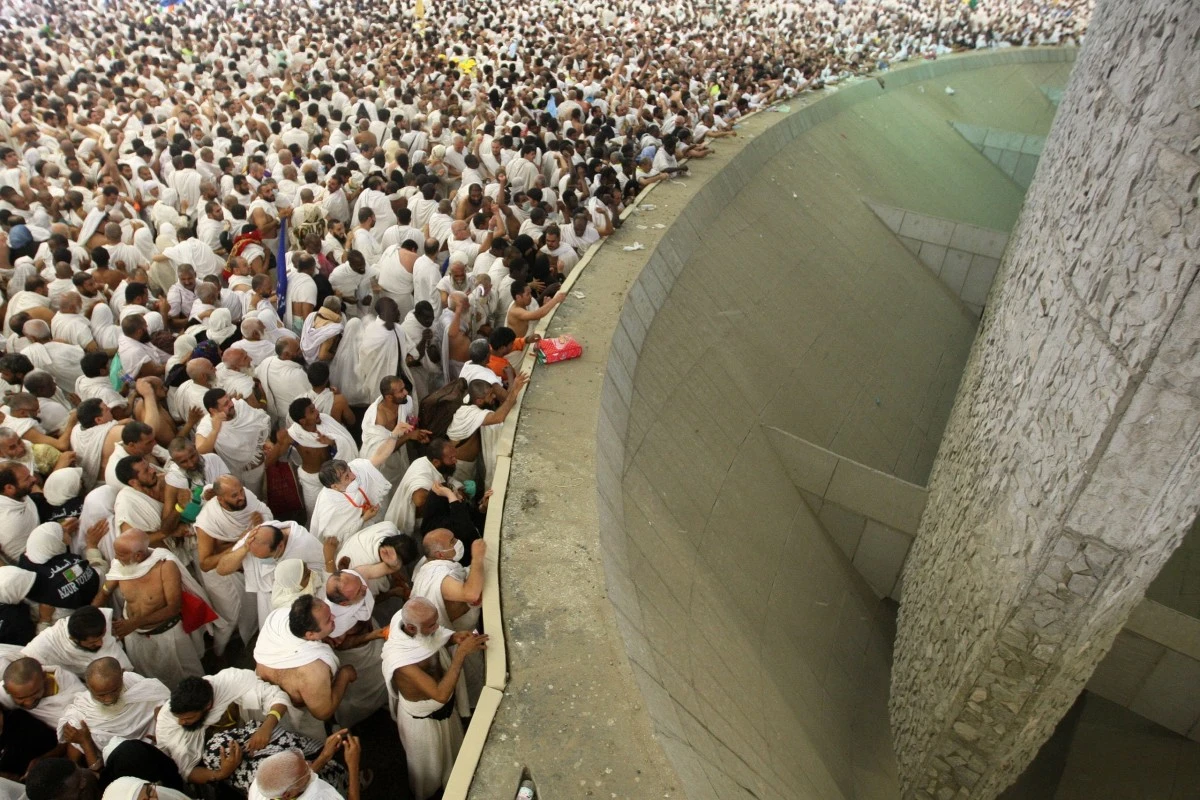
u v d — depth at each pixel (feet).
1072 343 20.15
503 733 16.76
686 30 108.68
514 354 31.19
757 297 49.85
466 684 19.75
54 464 23.98
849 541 40.09
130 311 29.84
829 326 55.57
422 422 26.96
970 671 23.75
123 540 18.44
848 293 61.11
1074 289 20.65
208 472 22.17
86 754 15.71
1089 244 20.13
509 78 69.15
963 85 120.26
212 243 39.19
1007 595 21.88
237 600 21.38
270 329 29.60
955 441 33.68
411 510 22.36
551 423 26.71
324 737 18.34
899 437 53.21
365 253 37.06
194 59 80.69
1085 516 18.72
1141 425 16.94
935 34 129.29
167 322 32.35
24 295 31.04
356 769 15.96
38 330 28.35
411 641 16.71
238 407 23.97
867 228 72.08
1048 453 20.62
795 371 48.24
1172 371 16.11
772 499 37.73
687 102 65.10
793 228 61.16
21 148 51.19
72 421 24.35
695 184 51.08
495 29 94.99
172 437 24.41
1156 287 16.31
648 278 38.34
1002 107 122.83
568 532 22.17
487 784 15.80
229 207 39.11
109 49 81.87
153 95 64.69
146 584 18.86
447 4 111.86
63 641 17.46
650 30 103.71
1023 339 25.00
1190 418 16.33
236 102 61.57
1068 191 23.67
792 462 40.40
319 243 35.63
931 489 37.17
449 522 20.63
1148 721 33.73
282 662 16.40
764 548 34.99
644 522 27.58
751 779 20.86
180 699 15.23
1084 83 26.27
